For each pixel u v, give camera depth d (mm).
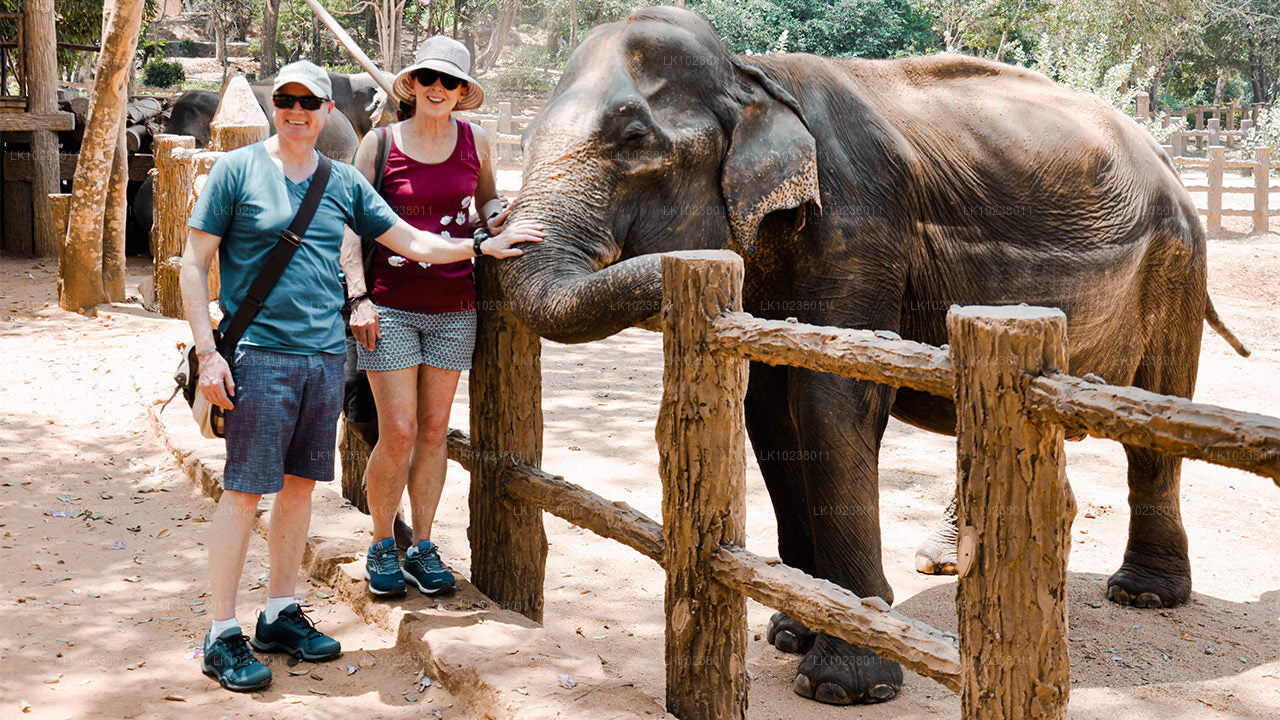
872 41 36656
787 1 36469
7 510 5637
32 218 14398
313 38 45188
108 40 10578
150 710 3588
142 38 42219
